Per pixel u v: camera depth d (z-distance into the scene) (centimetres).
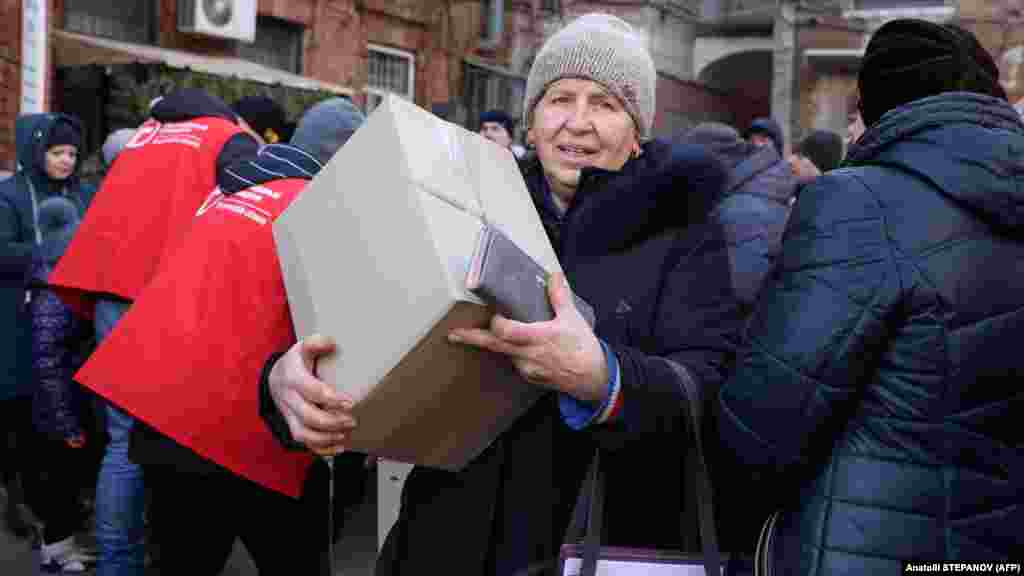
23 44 804
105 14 939
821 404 135
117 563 300
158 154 301
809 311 136
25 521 443
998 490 134
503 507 150
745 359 141
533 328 125
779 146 559
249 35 1020
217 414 224
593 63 155
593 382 131
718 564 140
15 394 405
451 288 120
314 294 138
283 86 914
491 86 1448
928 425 134
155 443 230
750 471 141
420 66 1332
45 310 377
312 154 307
